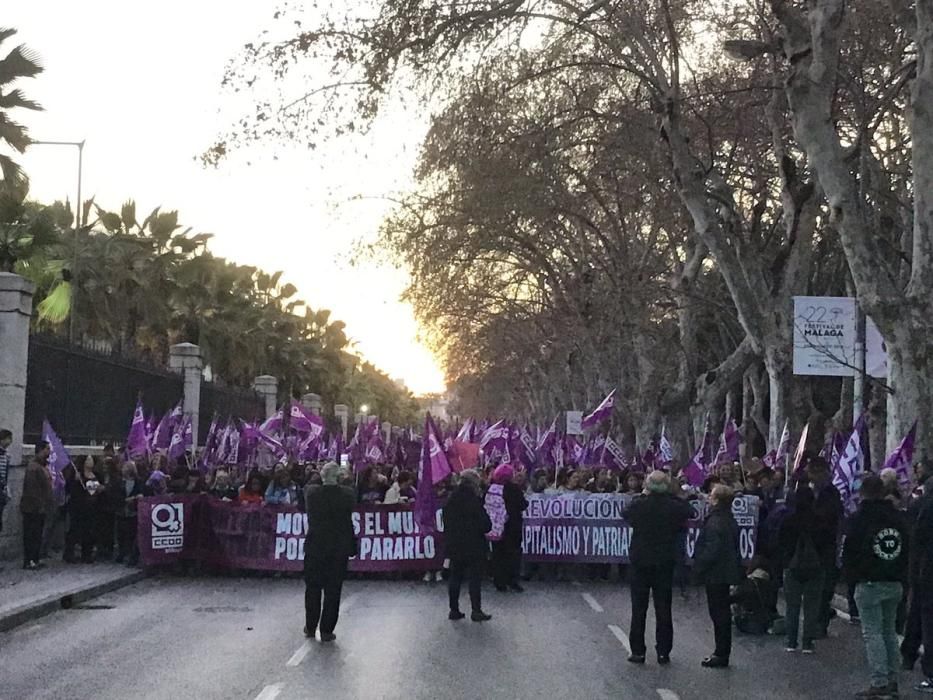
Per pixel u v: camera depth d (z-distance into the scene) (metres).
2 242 26.14
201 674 9.53
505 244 36.97
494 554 16.48
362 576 18.03
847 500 15.55
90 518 18.09
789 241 20.02
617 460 26.20
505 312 52.00
